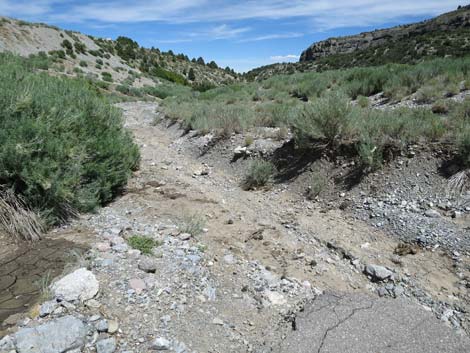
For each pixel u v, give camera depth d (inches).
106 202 249.9
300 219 227.1
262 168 292.8
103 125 291.6
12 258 160.1
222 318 130.9
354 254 184.1
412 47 2236.7
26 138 203.2
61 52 1546.5
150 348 110.7
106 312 122.2
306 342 121.3
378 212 217.2
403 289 155.1
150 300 130.8
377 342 121.0
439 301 147.6
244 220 227.5
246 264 171.3
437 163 233.5
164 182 297.7
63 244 173.2
